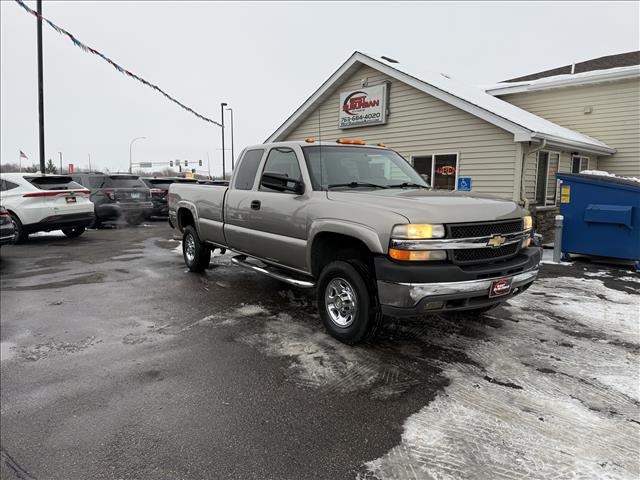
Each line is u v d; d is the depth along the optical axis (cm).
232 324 444
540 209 1076
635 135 1221
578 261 782
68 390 309
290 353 368
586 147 1077
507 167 986
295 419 269
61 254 883
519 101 1423
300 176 443
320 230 395
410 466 224
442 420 265
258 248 502
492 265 352
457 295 328
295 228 432
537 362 347
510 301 517
